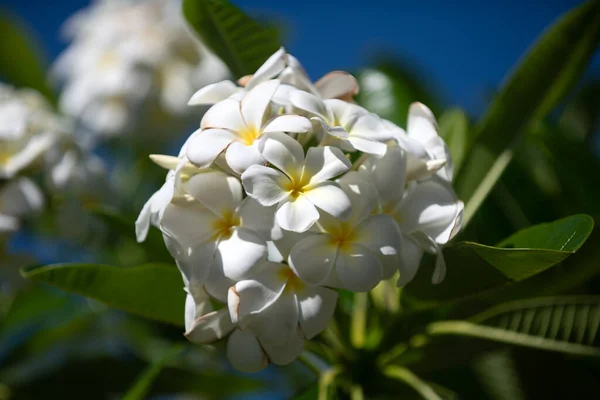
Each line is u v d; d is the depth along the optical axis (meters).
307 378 1.07
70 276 0.76
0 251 1.01
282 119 0.67
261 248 0.66
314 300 0.67
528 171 0.96
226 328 0.69
